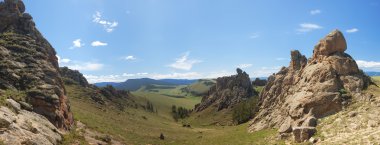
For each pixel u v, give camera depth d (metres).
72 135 52.50
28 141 35.56
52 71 60.62
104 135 64.94
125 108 159.00
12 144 33.09
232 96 192.25
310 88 70.62
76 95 125.19
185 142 88.31
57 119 52.12
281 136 63.91
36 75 55.66
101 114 102.81
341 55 75.81
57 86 57.34
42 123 45.81
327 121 59.78
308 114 64.19
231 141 79.25
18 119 39.84
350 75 70.31
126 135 80.12
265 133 76.06
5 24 65.94
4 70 52.69
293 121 67.00
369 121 52.12
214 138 91.06
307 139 56.22
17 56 57.97
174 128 131.50
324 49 78.00
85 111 91.19
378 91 64.81
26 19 68.81
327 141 51.53
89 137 58.69
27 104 47.50
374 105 57.59
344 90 66.69
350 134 50.69
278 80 112.12
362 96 63.19
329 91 66.44
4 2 69.12
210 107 197.62
